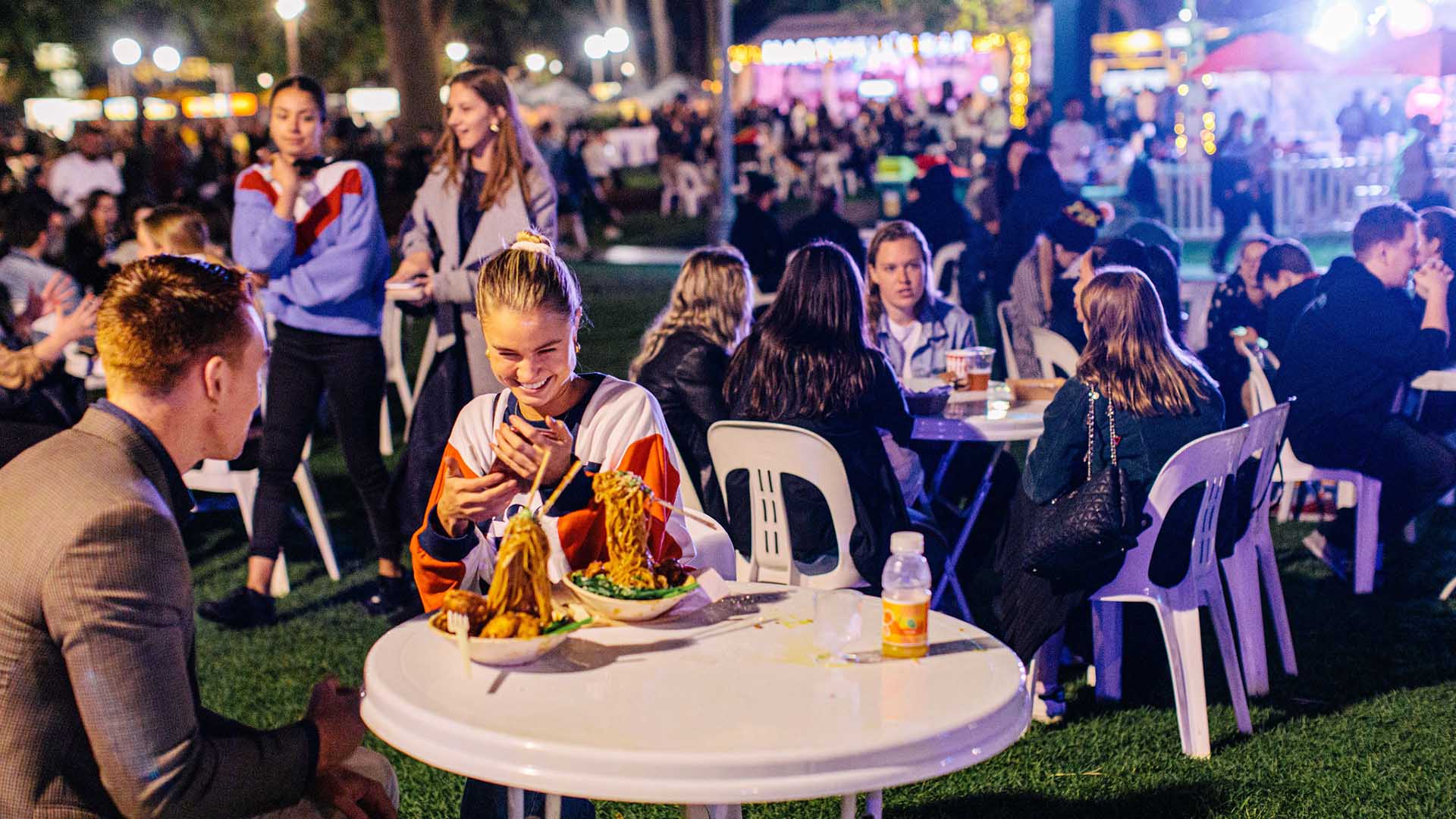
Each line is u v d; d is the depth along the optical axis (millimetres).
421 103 23391
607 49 42031
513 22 44031
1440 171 14312
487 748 1798
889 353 5305
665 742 1765
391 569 5094
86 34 36719
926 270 5289
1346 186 15938
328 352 4809
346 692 2158
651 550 2338
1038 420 4297
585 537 2387
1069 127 16875
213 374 1993
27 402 4367
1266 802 3457
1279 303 5852
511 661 2047
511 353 2262
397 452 7727
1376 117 16922
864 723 1838
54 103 39219
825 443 3629
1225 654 3879
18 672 1785
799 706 1903
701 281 4418
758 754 1727
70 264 7809
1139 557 3680
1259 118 15531
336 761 2080
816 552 3762
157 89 37969
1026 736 3885
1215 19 18656
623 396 2404
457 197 4578
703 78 45281
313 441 8047
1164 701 4129
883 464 3740
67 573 1777
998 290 9586
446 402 4602
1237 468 3730
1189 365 3654
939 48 37344
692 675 2031
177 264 2010
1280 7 17578
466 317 4566
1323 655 4496
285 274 4746
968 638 2223
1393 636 4652
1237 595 4117
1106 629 4102
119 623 1790
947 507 4852
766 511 3801
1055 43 19469
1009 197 11398
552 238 4633
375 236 4824
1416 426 5094
